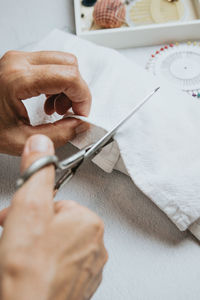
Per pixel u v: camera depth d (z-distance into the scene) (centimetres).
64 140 40
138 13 63
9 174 45
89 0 64
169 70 57
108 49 50
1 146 40
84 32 58
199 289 36
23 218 22
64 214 24
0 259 20
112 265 38
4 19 66
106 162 42
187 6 63
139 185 38
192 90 54
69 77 35
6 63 38
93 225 24
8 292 19
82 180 44
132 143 40
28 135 39
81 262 24
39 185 23
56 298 22
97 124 39
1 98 37
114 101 43
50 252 22
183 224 37
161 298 36
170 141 41
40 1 67
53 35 53
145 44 61
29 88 36
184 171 39
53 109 43
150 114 42
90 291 28
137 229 40
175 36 59
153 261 38
